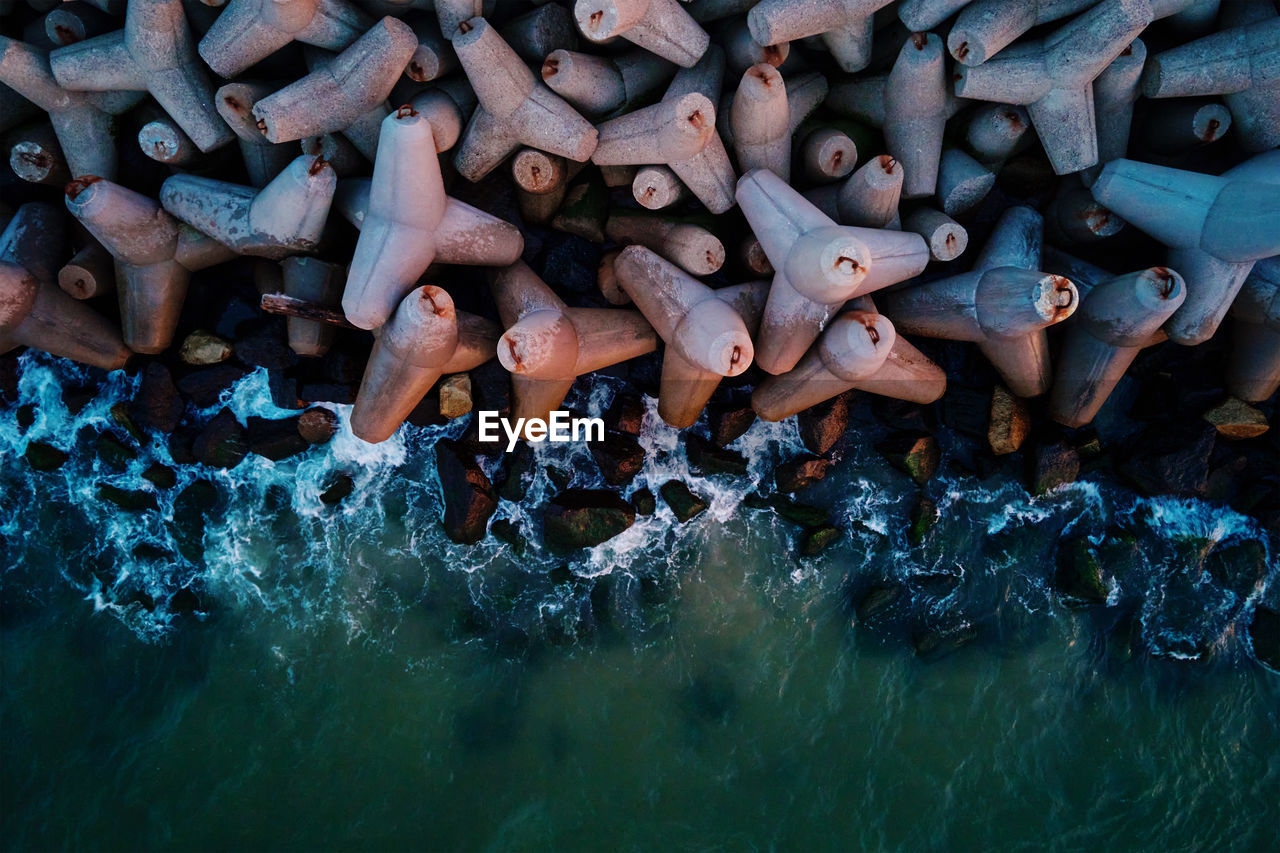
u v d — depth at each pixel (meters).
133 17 7.96
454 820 9.54
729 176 8.70
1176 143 8.93
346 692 9.86
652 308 8.84
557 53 8.23
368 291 8.25
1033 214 9.28
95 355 9.52
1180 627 10.16
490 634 9.96
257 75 8.71
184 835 9.46
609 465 9.83
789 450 10.16
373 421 9.15
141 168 9.25
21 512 10.24
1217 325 8.96
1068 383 9.51
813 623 10.12
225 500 10.12
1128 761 9.96
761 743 9.81
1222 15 8.71
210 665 9.94
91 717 9.86
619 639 9.97
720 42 8.88
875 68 9.02
